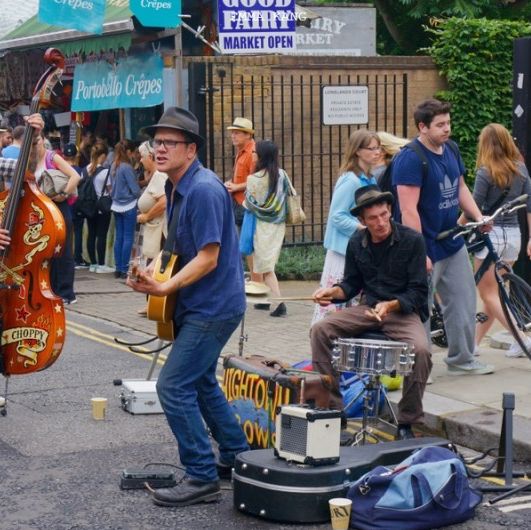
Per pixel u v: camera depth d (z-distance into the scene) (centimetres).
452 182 734
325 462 524
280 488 517
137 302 1159
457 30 1480
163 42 1330
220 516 533
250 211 1048
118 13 1317
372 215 631
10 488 578
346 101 1388
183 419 543
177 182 546
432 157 724
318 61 1411
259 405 612
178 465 613
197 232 533
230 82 1349
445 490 509
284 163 1417
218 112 1362
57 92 1600
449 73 1479
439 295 764
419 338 627
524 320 776
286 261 1317
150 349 923
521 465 610
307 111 1423
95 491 572
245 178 1125
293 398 591
